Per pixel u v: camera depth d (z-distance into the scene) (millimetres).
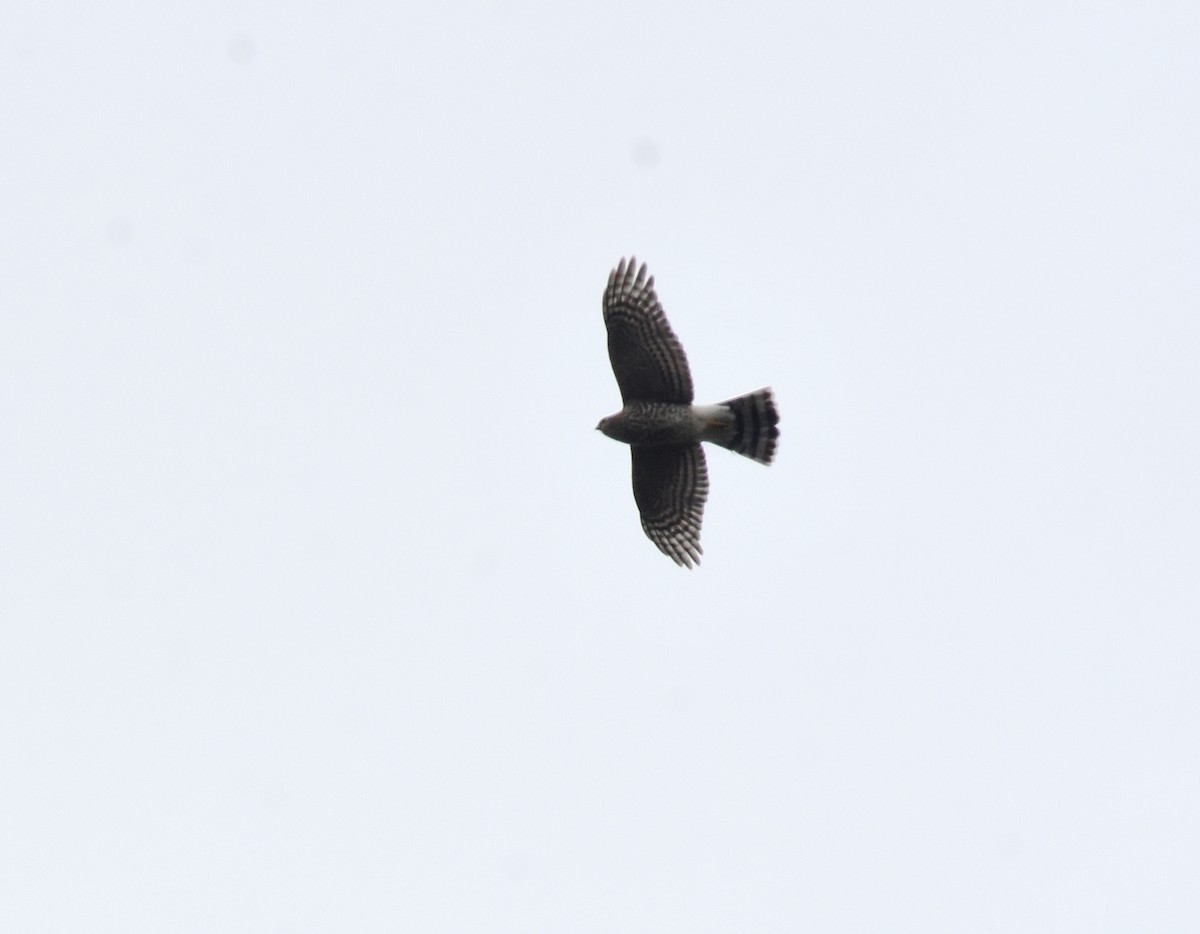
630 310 23141
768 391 23047
